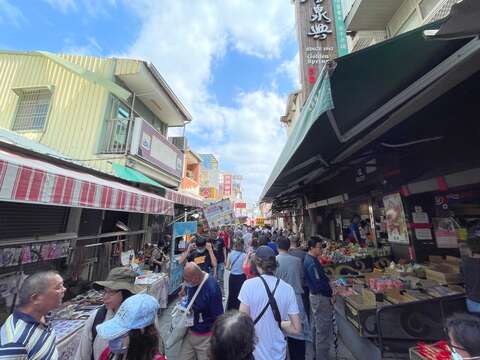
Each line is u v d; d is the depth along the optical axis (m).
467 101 3.48
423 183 4.33
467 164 3.53
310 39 7.64
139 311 1.61
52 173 2.55
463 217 4.19
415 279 3.91
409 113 3.07
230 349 1.29
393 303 3.46
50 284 1.77
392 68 2.17
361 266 5.72
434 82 2.44
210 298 2.95
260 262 2.47
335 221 10.28
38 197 2.35
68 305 3.54
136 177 6.91
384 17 7.15
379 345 3.16
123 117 9.21
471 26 1.42
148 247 7.11
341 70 2.04
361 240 7.54
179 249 8.21
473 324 1.48
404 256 5.00
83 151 7.78
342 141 3.48
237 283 5.34
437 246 4.49
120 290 2.07
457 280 3.66
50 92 8.41
